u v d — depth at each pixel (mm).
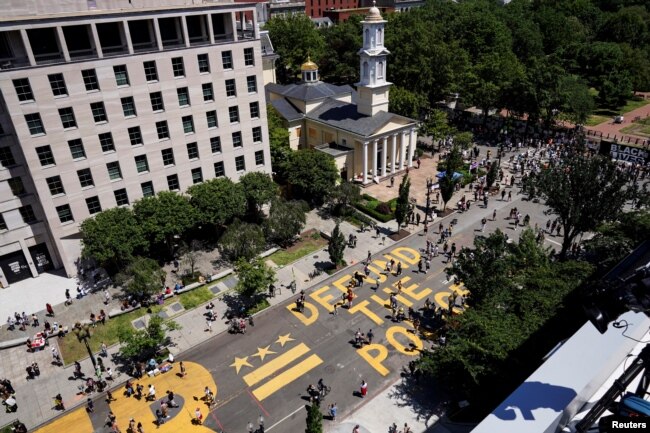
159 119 57500
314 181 68875
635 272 11156
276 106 86188
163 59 55406
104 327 49562
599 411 11164
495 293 40438
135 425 38594
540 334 34000
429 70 98938
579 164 51906
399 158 83750
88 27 51188
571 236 54125
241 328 48438
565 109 95875
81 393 42219
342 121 80688
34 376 44125
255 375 43406
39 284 56000
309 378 42844
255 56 62875
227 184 61344
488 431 11258
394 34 110125
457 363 35625
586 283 37094
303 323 49531
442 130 91125
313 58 128250
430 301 51875
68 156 52562
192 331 48906
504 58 108562
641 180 76250
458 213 70625
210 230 65875
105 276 57219
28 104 48531
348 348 46031
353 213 69875
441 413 38938
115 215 53875
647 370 11172
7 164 52156
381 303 52031
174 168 60844
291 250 62281
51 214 53219
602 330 11023
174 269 58406
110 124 54094
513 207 71750
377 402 40156
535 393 12047
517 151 92438
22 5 47875
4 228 53656
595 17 173125
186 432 38219
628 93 122688
